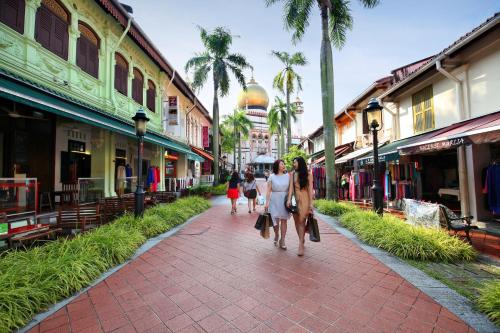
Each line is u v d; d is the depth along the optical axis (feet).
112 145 35.96
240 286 11.50
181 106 63.52
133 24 35.09
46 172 27.71
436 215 18.44
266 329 8.38
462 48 24.03
